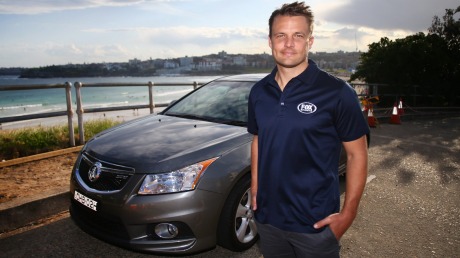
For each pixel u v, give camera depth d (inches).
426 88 755.4
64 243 122.6
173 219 99.7
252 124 73.1
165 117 153.0
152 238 102.0
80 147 223.3
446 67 799.1
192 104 163.6
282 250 69.2
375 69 741.9
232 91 163.9
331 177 62.4
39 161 198.5
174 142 118.2
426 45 748.6
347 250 122.1
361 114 60.5
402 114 536.7
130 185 102.7
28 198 139.4
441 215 153.6
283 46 62.4
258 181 66.9
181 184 101.5
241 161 112.2
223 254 117.3
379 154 268.4
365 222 145.3
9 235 126.9
